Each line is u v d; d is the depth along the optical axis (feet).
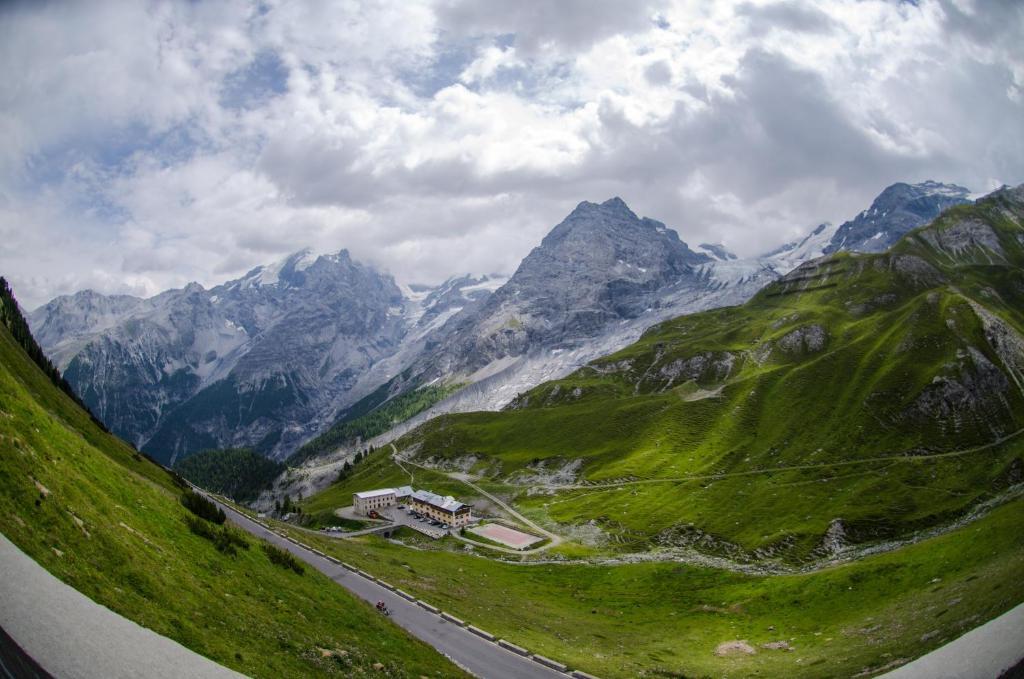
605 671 252.62
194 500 230.07
